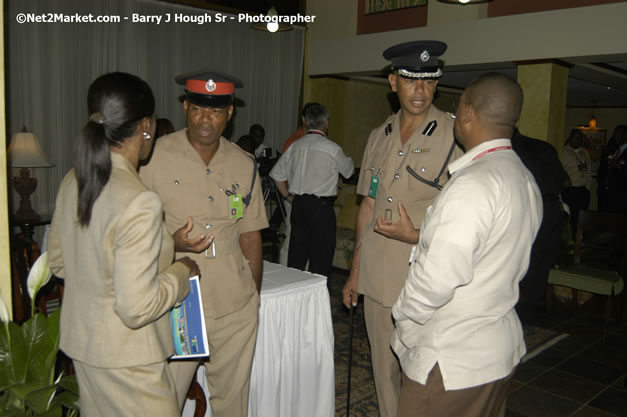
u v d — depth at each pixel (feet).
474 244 4.02
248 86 23.81
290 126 25.63
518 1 18.76
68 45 18.40
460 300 4.29
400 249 6.24
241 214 5.91
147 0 20.03
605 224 13.24
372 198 6.66
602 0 16.74
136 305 3.73
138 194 3.84
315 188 13.07
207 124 5.58
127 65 19.83
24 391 5.02
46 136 18.20
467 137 4.61
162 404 4.15
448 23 20.40
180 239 5.19
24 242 8.18
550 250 10.27
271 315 6.82
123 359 3.97
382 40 22.70
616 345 12.28
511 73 24.95
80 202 3.90
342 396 9.32
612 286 12.21
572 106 43.27
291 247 13.78
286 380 7.08
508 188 4.18
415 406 4.52
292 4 24.97
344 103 26.68
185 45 21.42
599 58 17.54
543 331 13.05
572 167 22.71
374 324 6.57
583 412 9.18
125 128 3.99
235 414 6.21
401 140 6.39
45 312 8.31
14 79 17.37
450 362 4.31
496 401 4.57
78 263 4.04
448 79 28.40
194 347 4.57
